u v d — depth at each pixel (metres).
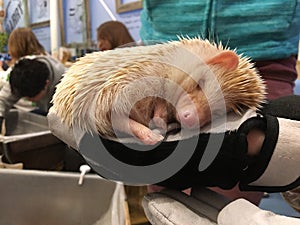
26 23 2.26
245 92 0.37
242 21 0.59
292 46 0.62
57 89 0.39
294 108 0.38
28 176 0.80
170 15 0.62
